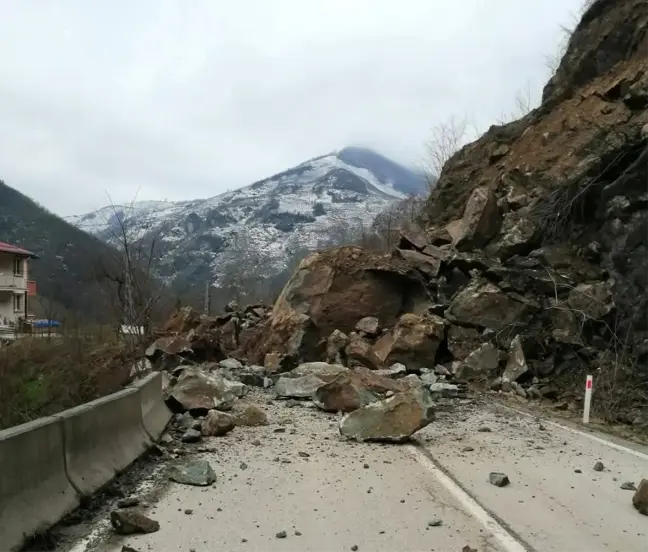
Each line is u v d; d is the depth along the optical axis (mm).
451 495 6227
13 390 9719
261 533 5148
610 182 15195
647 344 12258
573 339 13812
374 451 8133
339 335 15430
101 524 5184
